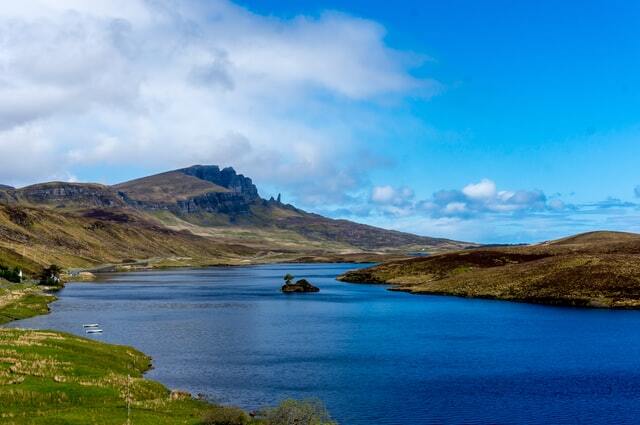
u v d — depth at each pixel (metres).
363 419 51.16
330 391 60.62
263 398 58.00
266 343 91.38
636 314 123.12
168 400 53.75
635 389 60.59
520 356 79.12
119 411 47.09
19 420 41.53
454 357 78.88
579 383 63.28
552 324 110.44
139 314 133.12
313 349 85.81
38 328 105.69
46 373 55.69
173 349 86.00
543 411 53.12
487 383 63.59
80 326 110.12
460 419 50.97
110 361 68.69
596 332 100.00
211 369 71.50
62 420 42.19
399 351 83.75
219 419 46.22
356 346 88.12
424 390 60.84
